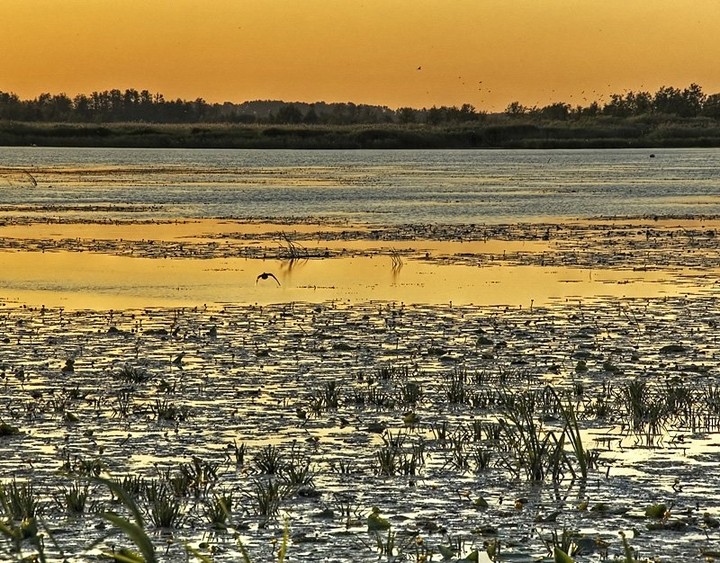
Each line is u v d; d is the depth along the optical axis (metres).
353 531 39.34
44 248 135.12
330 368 67.62
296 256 127.25
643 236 153.88
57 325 82.00
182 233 156.50
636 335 78.81
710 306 91.56
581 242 145.25
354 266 119.00
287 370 66.94
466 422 55.41
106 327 81.19
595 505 42.19
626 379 65.25
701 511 41.78
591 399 60.19
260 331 79.69
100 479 30.02
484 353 72.25
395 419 55.91
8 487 43.47
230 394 60.72
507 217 188.25
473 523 40.34
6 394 60.53
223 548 37.62
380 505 42.34
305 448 50.31
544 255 129.62
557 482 45.41
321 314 87.50
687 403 58.56
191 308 90.62
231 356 71.00
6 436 52.06
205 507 42.03
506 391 61.12
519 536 38.97
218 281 106.94
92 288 101.88
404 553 37.06
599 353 72.62
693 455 49.56
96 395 60.41
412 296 97.81
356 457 48.91
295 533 39.09
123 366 67.88
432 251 134.12
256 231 160.75
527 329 81.06
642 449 50.62
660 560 36.66
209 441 51.41
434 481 45.44
